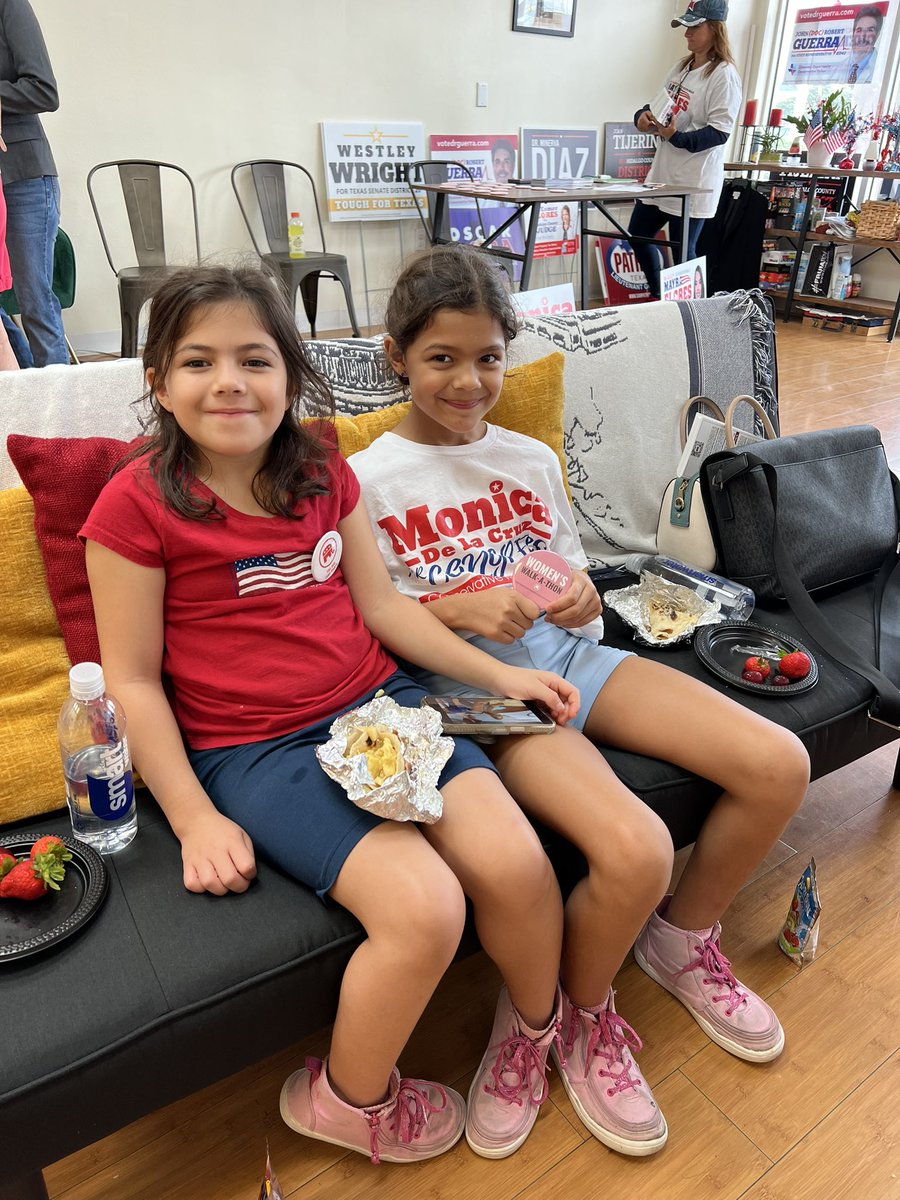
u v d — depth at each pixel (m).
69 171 3.95
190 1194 1.05
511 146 5.43
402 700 1.18
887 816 1.71
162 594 1.07
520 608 1.23
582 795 1.09
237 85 4.25
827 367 4.84
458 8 4.85
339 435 1.36
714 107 4.51
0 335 2.08
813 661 1.43
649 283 5.15
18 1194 0.89
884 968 1.38
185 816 1.01
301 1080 1.10
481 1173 1.08
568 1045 1.17
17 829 1.07
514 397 1.50
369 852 0.97
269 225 4.51
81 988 0.87
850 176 5.49
